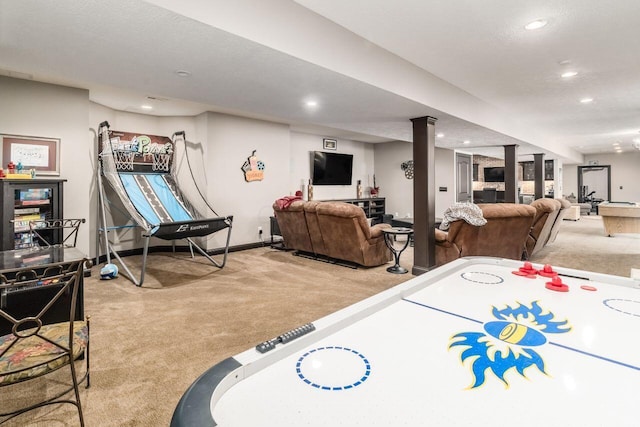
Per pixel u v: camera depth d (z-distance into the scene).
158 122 5.58
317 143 7.91
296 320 2.79
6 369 1.35
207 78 2.79
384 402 0.75
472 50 3.12
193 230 3.97
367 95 3.27
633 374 0.84
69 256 2.12
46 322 2.08
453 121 4.45
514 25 2.65
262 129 6.11
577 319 1.18
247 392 0.78
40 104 3.85
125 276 4.13
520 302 1.36
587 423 0.67
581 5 2.37
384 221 8.55
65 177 4.05
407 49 3.11
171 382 1.91
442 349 0.98
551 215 4.85
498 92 4.43
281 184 6.45
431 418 0.69
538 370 0.86
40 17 1.81
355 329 1.11
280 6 2.28
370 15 2.52
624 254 5.42
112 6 1.73
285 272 4.32
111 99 4.55
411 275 4.16
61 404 1.71
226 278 4.04
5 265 1.88
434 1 2.34
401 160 9.00
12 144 3.68
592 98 4.71
